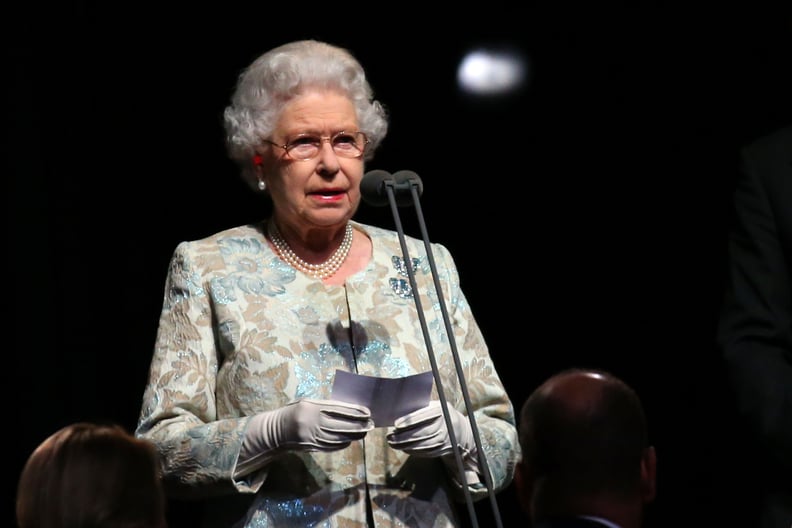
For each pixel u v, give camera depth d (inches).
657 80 711.7
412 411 392.8
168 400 406.0
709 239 713.6
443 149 716.0
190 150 666.8
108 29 654.5
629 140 717.3
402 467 410.6
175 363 410.6
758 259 488.4
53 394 631.8
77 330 637.9
